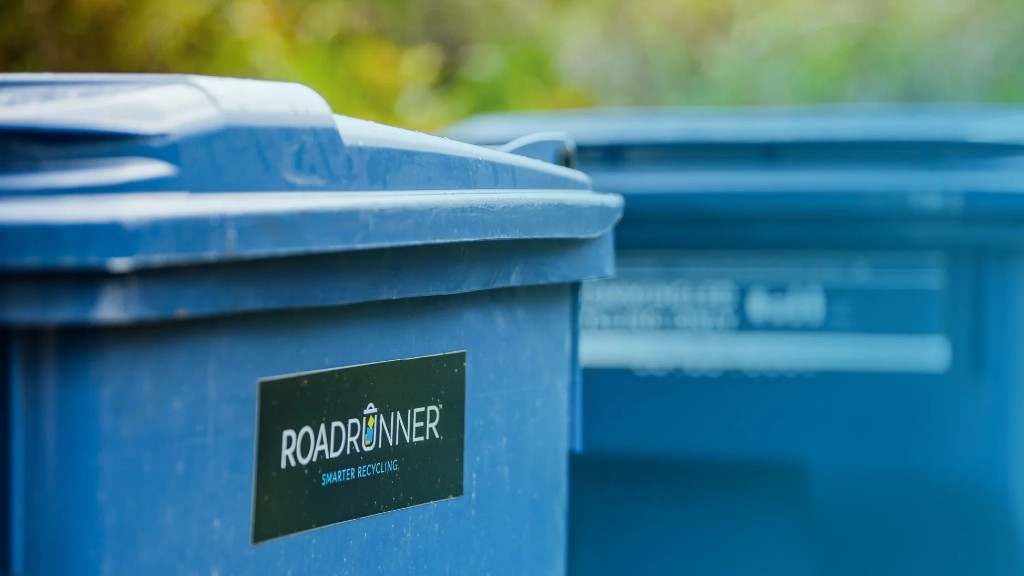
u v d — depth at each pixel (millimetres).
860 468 3666
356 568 1946
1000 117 4152
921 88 11109
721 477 3684
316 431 1857
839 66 11211
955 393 3633
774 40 11336
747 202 3521
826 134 3686
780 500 3633
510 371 2266
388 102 10336
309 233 1692
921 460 3654
